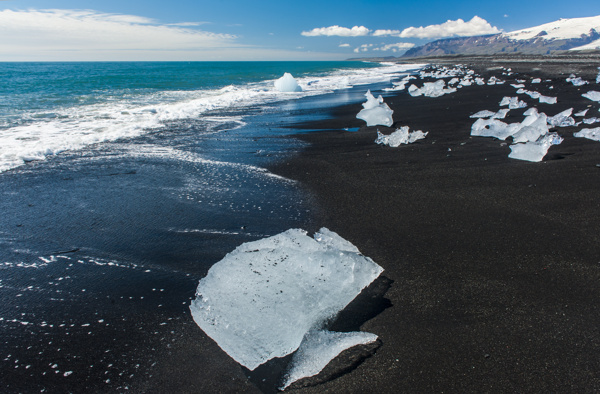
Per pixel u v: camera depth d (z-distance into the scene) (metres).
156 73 31.19
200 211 2.80
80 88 14.55
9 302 1.75
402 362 1.36
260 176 3.64
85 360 1.40
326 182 3.44
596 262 1.97
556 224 2.43
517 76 14.95
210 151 4.62
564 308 1.63
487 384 1.26
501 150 4.32
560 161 3.78
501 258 2.05
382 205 2.87
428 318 1.60
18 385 1.29
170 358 1.40
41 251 2.23
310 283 1.72
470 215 2.63
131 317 1.64
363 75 23.70
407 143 4.87
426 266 2.00
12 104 8.99
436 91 10.27
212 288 1.73
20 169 3.85
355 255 1.95
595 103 7.19
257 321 1.52
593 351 1.39
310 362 1.36
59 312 1.68
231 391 1.25
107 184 3.40
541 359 1.36
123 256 2.17
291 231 2.18
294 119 7.02
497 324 1.55
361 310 1.65
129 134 5.60
